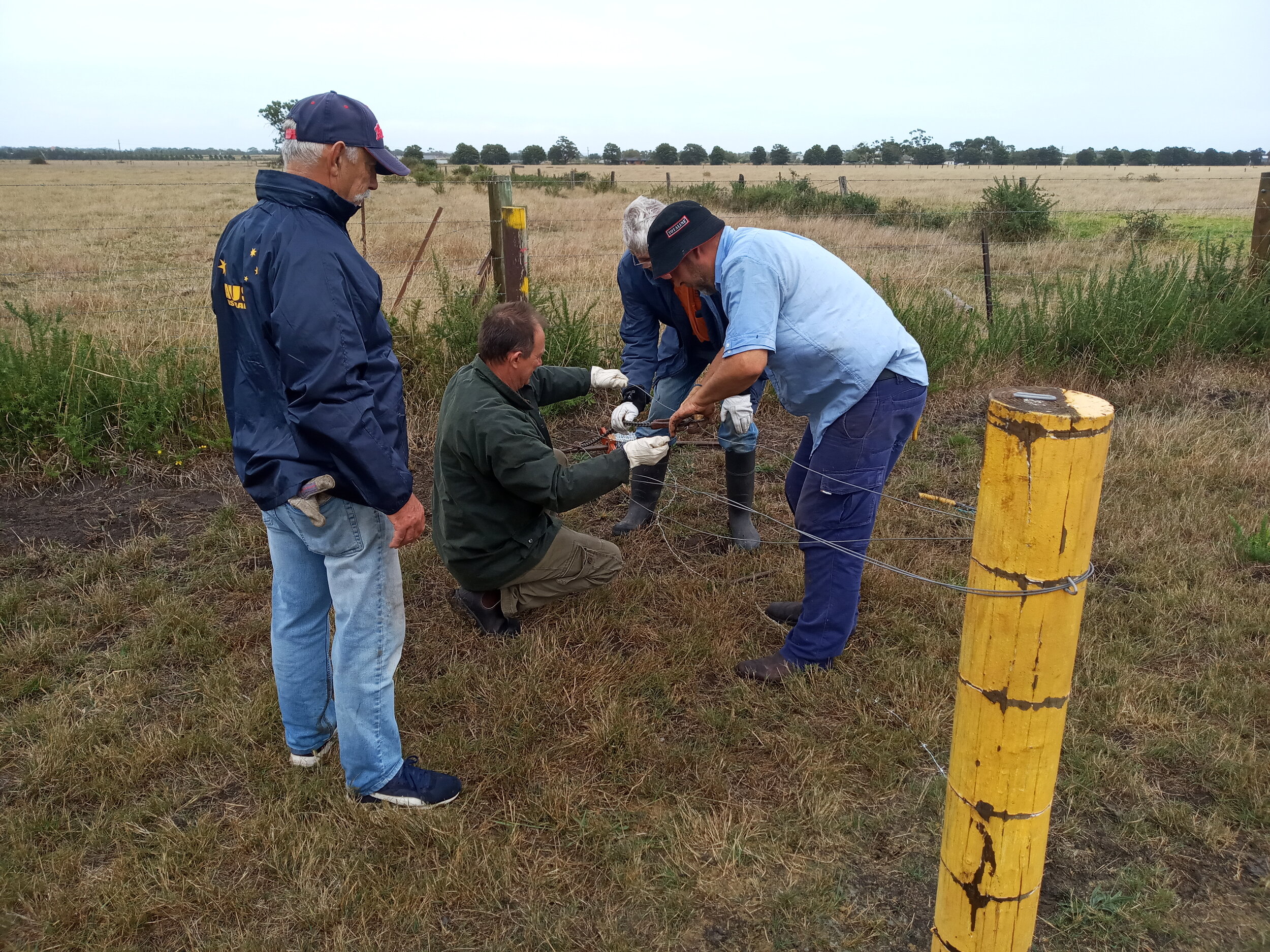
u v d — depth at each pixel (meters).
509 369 2.92
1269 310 6.79
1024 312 6.83
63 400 4.96
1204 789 2.56
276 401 2.09
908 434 2.95
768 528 4.38
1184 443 5.13
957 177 50.25
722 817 2.48
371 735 2.41
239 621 3.47
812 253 2.83
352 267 2.06
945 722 2.85
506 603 3.33
